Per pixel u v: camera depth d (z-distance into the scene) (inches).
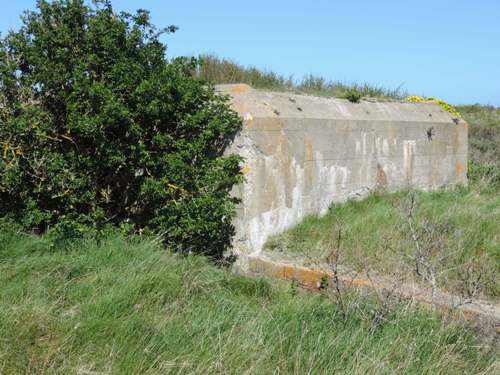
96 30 273.1
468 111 991.0
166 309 202.2
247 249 306.7
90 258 233.1
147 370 161.0
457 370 176.9
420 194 407.8
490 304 231.0
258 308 220.4
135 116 273.7
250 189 307.1
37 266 220.2
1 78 268.1
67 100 269.0
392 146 426.0
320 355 173.8
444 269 250.4
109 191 293.0
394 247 283.7
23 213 268.1
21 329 172.1
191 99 289.1
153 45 292.0
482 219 321.4
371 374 165.3
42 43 271.4
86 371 158.2
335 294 226.2
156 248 263.6
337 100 400.2
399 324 197.2
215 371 163.0
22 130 259.4
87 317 184.5
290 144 334.6
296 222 341.4
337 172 373.7
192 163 297.9
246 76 502.9
